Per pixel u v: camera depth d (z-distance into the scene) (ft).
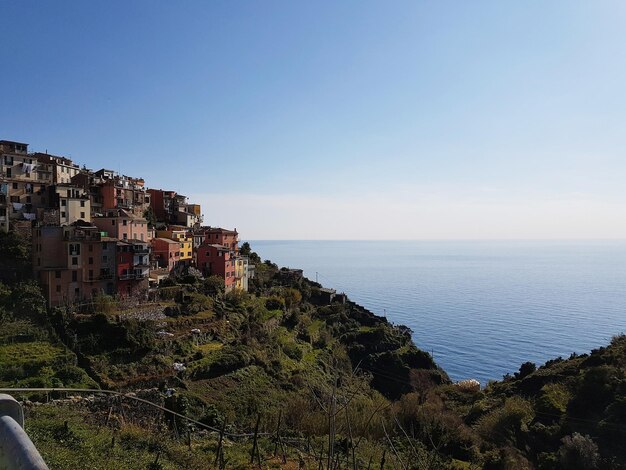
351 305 396.78
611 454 118.93
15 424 17.47
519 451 132.16
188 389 162.20
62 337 169.68
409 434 126.82
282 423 122.21
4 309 174.29
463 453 122.93
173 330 198.59
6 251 198.49
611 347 186.70
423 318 574.15
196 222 403.34
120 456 66.59
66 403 121.90
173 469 67.56
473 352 414.21
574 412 146.30
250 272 350.64
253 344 213.87
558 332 492.54
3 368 140.46
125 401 129.08
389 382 264.52
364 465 89.20
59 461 55.11
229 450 88.38
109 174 333.83
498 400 178.09
